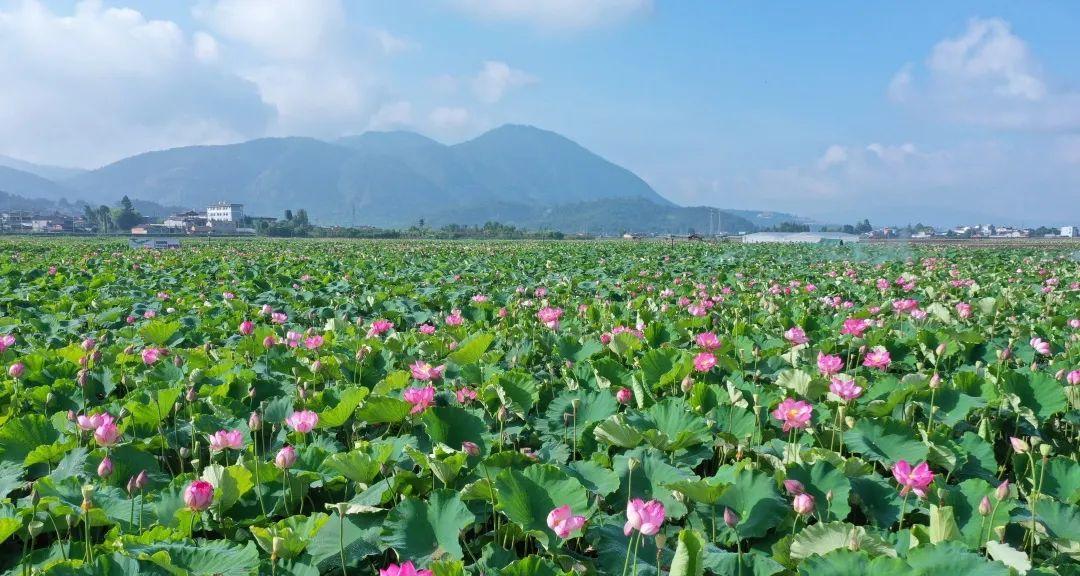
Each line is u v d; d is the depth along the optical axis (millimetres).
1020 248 53344
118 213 172875
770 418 5211
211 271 21516
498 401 5348
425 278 19125
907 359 7520
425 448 4602
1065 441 5469
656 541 3068
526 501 3518
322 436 4910
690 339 8344
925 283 16344
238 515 3848
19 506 3705
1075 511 3584
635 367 7059
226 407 5273
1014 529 3580
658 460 4105
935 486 3777
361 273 20594
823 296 13969
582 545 3674
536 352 7879
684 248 45094
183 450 4535
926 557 2846
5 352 6859
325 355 7152
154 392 4914
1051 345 7980
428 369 5383
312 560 3188
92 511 3387
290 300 13414
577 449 4852
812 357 7406
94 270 21172
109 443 3988
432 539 3389
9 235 110562
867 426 4645
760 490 3686
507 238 120375
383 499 3754
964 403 5344
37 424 4746
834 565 2762
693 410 5008
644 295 12695
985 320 10047
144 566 2775
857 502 3928
